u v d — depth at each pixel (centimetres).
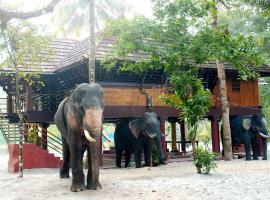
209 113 2025
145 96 1830
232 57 1173
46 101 2047
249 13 1873
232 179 1123
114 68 1745
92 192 924
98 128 882
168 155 2000
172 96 1303
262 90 3100
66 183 1093
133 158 2211
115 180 1165
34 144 1720
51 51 1587
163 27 1330
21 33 1419
